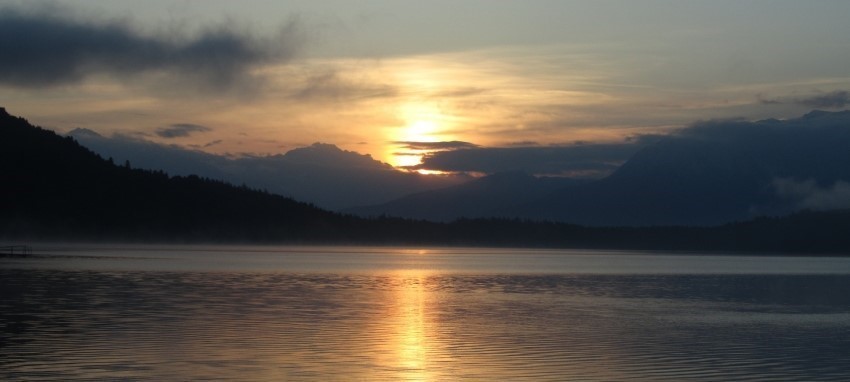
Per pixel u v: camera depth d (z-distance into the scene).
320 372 31.38
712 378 31.48
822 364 34.56
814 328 46.62
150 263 122.00
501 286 83.50
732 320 50.72
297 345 37.38
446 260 179.12
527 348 37.72
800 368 33.66
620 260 197.12
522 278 101.19
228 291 68.38
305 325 44.50
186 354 34.50
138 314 48.44
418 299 63.69
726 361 35.06
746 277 110.69
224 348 36.19
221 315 48.75
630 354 36.53
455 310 54.69
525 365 33.53
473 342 39.28
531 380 30.72
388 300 62.12
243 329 42.38
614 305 61.00
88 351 34.84
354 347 37.06
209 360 33.25
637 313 54.59
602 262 177.12
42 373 30.31
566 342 39.75
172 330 41.59
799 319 51.72
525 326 45.72
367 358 34.38
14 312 48.53
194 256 164.62
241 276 92.81
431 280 93.56
